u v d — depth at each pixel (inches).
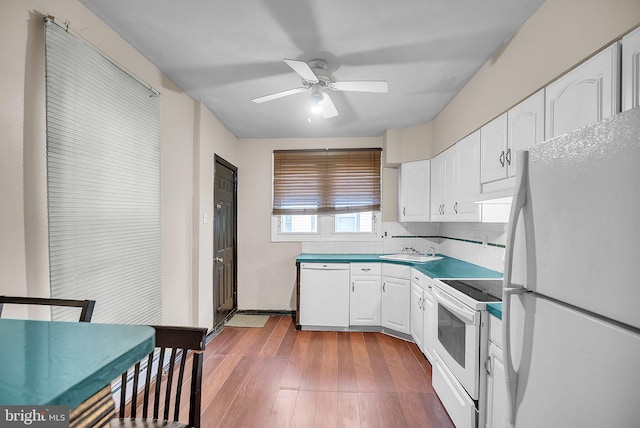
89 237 65.3
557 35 58.9
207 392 88.7
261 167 164.6
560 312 34.5
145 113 83.6
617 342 27.7
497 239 101.1
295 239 164.1
